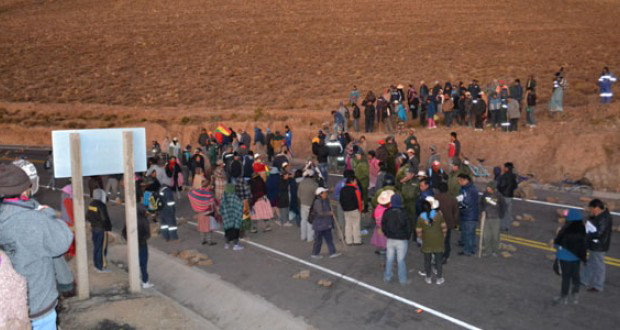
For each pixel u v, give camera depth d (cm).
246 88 4731
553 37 5394
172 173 1916
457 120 2766
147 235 1067
